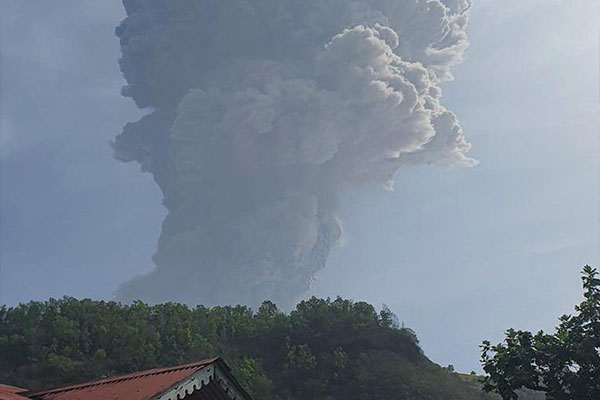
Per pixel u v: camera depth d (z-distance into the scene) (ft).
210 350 351.05
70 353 328.49
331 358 364.38
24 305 363.35
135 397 57.93
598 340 96.27
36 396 68.23
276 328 384.68
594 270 98.94
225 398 62.80
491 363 101.14
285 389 344.49
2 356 327.88
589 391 94.89
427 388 347.56
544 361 97.91
